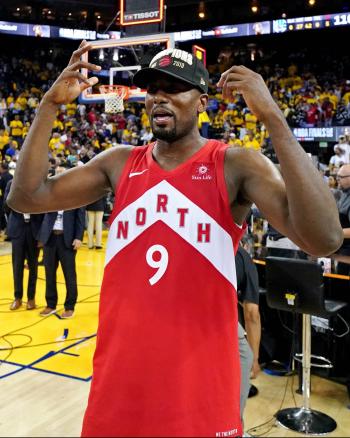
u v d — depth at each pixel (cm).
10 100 1510
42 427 109
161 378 92
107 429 93
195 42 1830
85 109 1513
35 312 468
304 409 237
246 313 283
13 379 295
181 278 95
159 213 98
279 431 116
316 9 1583
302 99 1477
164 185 99
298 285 274
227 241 98
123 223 102
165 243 96
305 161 86
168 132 100
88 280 604
